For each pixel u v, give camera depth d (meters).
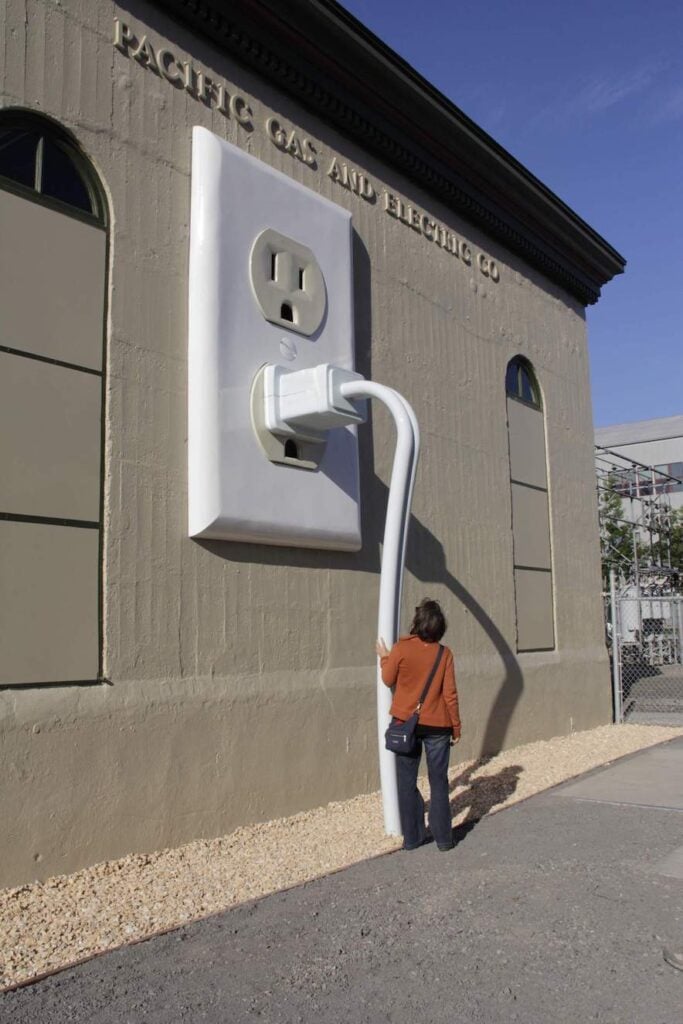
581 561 12.98
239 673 7.12
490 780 9.03
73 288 6.28
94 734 5.95
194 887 5.68
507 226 11.82
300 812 7.47
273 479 7.38
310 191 8.21
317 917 5.20
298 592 7.77
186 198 7.18
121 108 6.78
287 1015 4.01
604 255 13.91
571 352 13.61
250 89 8.02
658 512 32.19
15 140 6.10
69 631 5.96
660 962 4.56
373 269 9.38
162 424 6.73
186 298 7.06
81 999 4.14
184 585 6.76
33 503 5.86
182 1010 4.04
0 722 5.46
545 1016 4.00
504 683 10.66
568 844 6.74
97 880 5.67
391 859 6.35
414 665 6.61
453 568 10.03
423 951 4.72
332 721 7.90
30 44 6.21
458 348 10.67
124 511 6.38
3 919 4.98
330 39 8.52
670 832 7.08
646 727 12.81
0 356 5.78
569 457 13.07
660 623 25.55
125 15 6.93
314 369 7.16
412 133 9.88
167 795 6.39
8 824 5.44
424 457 9.77
